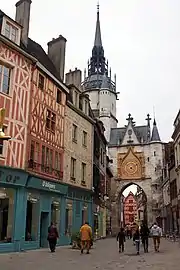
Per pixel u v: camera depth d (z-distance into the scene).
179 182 34.16
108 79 74.62
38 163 18.38
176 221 36.38
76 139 24.16
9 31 17.25
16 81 17.03
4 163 15.67
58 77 22.91
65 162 21.97
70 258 13.50
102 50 83.50
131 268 10.72
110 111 70.50
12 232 15.80
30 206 17.56
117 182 62.16
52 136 20.34
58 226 20.44
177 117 34.81
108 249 19.64
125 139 64.50
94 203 28.56
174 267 11.05
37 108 18.70
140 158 62.09
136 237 16.81
